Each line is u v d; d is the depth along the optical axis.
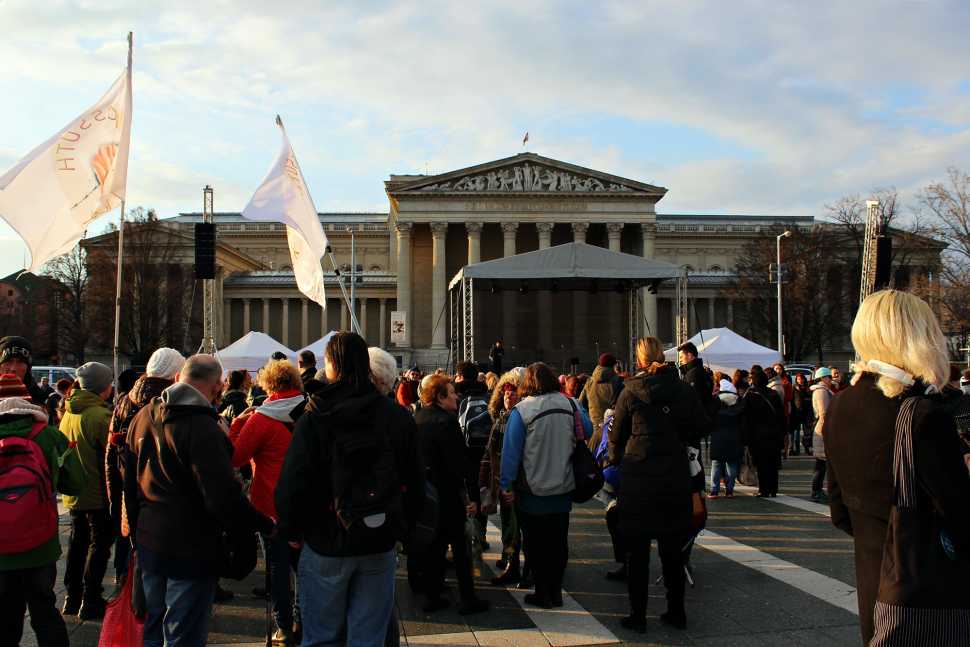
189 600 6.29
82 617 9.54
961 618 4.04
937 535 4.14
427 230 92.38
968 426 6.68
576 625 8.93
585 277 33.06
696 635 8.48
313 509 5.58
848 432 4.53
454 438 9.41
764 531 14.23
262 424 8.47
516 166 87.25
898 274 58.62
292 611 8.68
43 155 11.24
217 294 98.25
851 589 10.21
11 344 8.91
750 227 116.44
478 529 11.94
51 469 7.29
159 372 8.26
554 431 9.41
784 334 77.50
